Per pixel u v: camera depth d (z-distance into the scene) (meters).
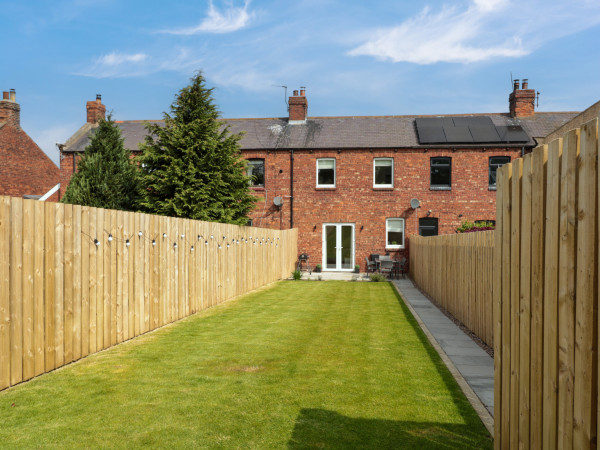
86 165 15.08
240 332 8.19
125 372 5.68
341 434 3.93
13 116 26.50
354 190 22.64
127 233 7.50
